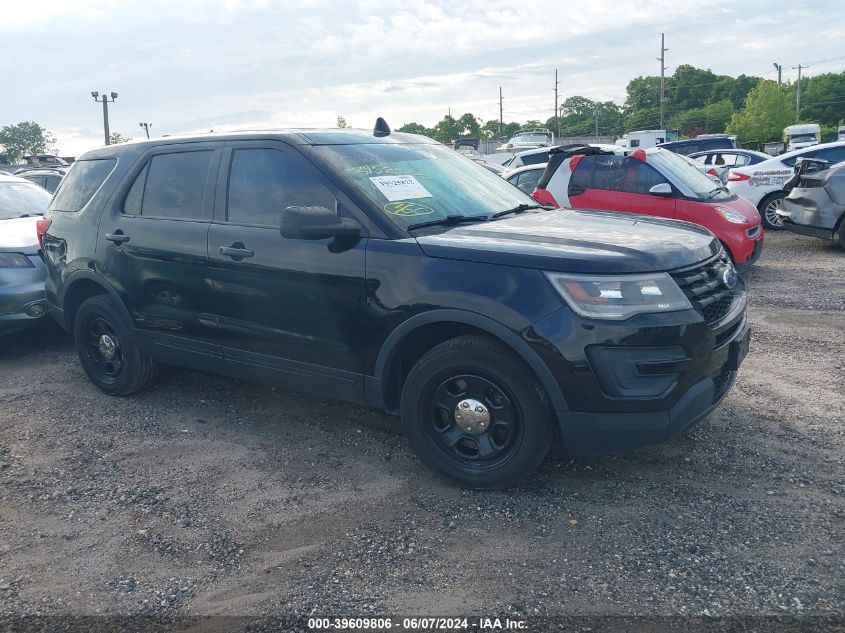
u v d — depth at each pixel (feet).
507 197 15.43
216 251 14.30
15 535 11.55
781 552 10.12
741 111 301.43
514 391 11.38
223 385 18.04
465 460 12.16
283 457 13.88
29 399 17.76
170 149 15.83
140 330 16.29
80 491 12.88
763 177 42.52
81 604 9.75
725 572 9.73
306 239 12.75
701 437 13.89
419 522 11.35
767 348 19.35
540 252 11.25
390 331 12.27
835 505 11.28
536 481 12.46
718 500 11.59
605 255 11.07
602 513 11.37
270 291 13.62
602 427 10.98
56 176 45.16
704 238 12.66
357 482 12.75
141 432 15.38
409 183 13.75
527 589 9.58
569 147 30.99
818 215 33.94
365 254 12.41
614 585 9.58
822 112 334.85
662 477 12.42
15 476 13.58
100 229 16.67
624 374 10.78
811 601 9.06
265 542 11.00
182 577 10.23
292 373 13.83
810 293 25.63
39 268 21.26
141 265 15.76
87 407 17.03
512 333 11.07
